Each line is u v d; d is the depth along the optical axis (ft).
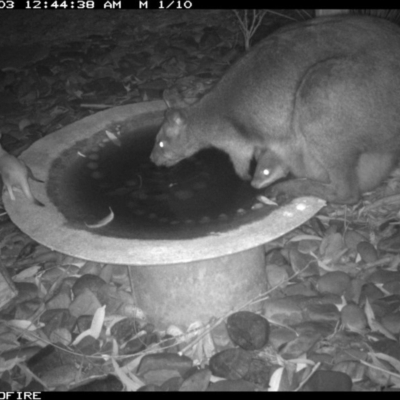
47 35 13.38
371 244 10.18
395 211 10.45
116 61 12.75
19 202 9.71
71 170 10.08
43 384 9.48
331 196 9.94
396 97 9.77
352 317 9.66
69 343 9.71
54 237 9.50
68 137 10.30
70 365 9.55
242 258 9.69
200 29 13.23
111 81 12.31
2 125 11.79
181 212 9.74
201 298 9.70
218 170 10.21
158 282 9.68
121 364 9.58
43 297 10.06
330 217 10.49
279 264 10.16
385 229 10.32
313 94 9.73
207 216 9.68
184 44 12.91
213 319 9.77
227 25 13.20
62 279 10.13
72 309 9.86
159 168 10.23
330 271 10.06
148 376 9.46
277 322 9.73
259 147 10.14
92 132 10.39
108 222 9.64
